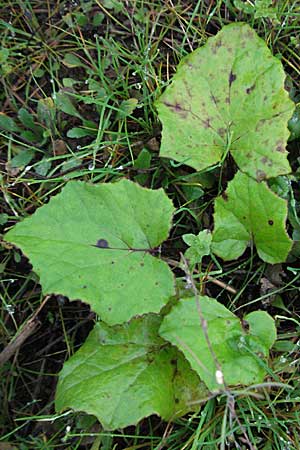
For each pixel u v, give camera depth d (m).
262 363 0.59
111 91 0.69
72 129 0.68
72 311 0.66
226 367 0.58
